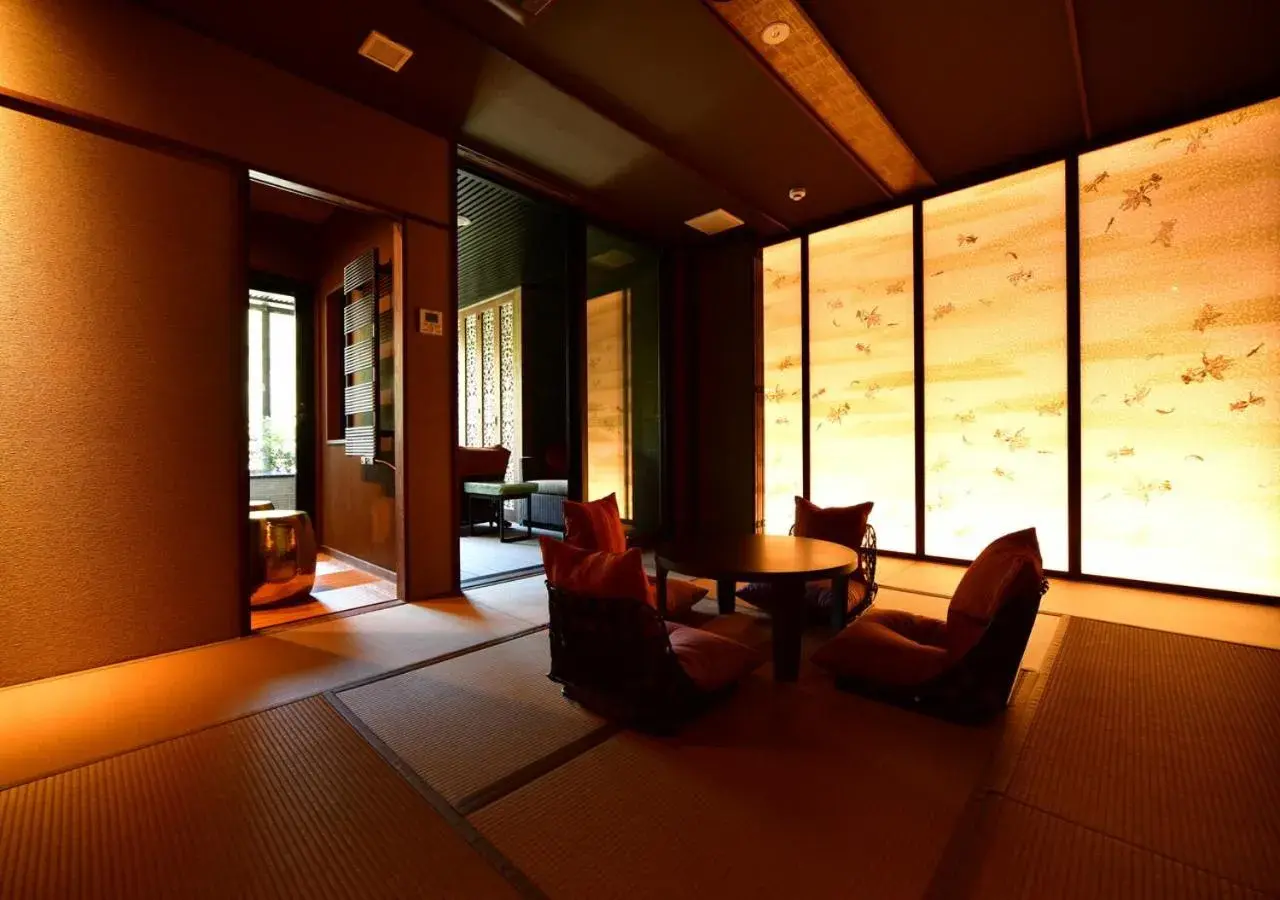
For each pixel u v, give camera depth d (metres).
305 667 2.53
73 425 2.44
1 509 2.29
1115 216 3.77
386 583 4.07
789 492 5.42
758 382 5.39
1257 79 3.21
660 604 2.83
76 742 1.89
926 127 3.69
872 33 2.85
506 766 1.77
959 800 1.59
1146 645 2.72
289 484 6.70
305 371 5.30
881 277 4.83
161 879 1.32
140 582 2.61
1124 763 1.76
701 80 3.16
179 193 2.71
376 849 1.42
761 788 1.66
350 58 2.96
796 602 2.38
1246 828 1.46
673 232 5.35
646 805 1.58
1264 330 3.32
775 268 5.48
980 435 4.36
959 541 4.45
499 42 2.86
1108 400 3.81
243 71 2.88
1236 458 3.40
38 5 2.35
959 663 2.02
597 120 3.51
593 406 6.69
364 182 3.32
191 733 1.96
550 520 6.57
